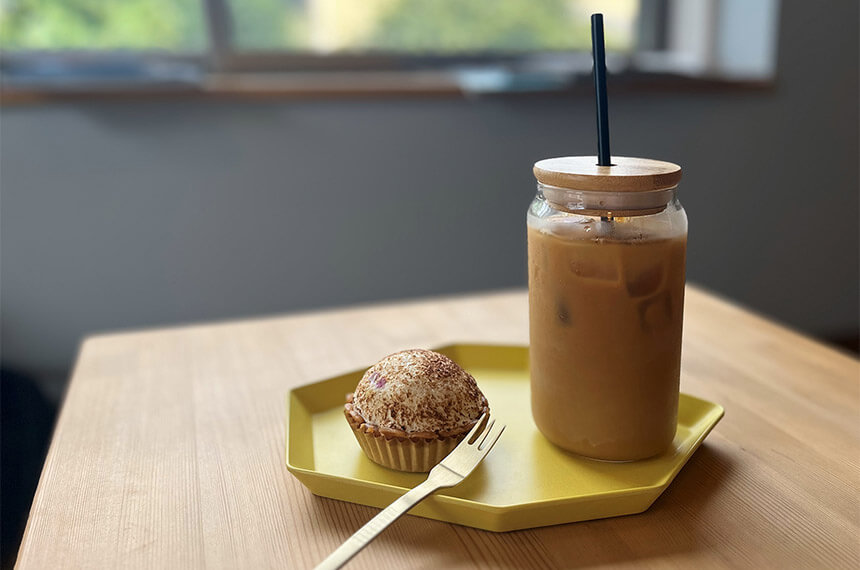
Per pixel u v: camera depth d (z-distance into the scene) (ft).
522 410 1.63
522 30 4.46
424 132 4.08
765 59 4.56
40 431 3.24
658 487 1.27
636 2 4.70
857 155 4.90
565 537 1.25
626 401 1.35
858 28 4.64
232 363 1.90
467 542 1.24
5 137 3.52
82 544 1.24
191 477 1.42
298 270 4.10
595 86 1.32
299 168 3.94
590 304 1.32
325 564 1.10
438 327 2.12
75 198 3.67
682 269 1.35
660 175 1.24
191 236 3.88
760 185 4.76
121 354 1.96
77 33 3.81
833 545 1.22
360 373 1.70
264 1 4.01
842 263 5.09
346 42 4.19
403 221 4.19
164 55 3.93
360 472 1.40
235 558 1.21
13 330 3.77
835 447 1.48
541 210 1.38
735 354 1.90
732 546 1.22
